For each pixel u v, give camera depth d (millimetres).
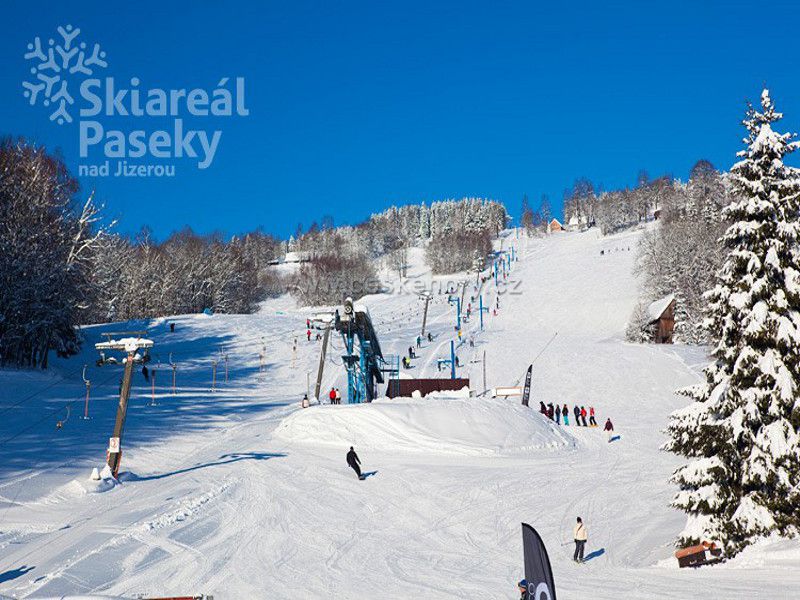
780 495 18109
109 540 19188
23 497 23250
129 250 123438
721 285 19531
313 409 40469
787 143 18953
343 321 49375
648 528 23719
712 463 18922
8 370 51969
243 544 20109
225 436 38625
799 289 18188
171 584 16406
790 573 16672
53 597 13391
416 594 16766
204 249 156375
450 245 195250
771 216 19000
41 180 59562
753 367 18375
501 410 41688
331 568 18656
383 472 30922
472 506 26172
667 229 124000
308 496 26297
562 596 16406
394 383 53531
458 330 85938
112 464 27125
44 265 55750
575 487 29734
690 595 15703
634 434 45531
